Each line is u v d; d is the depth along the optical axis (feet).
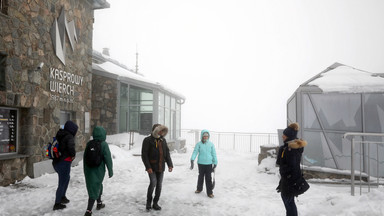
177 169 30.96
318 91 25.21
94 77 45.83
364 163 23.02
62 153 15.94
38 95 25.02
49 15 27.02
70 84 31.04
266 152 31.94
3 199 17.61
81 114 33.73
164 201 17.99
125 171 28.09
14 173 22.16
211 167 19.69
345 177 23.48
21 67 22.80
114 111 46.75
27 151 23.71
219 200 18.62
